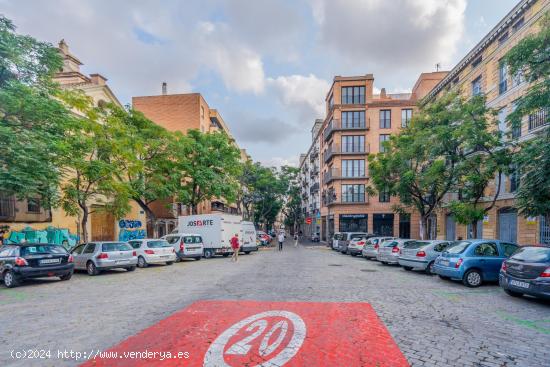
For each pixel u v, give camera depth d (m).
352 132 40.38
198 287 9.81
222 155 26.70
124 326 5.84
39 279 12.08
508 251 10.48
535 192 10.25
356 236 23.59
